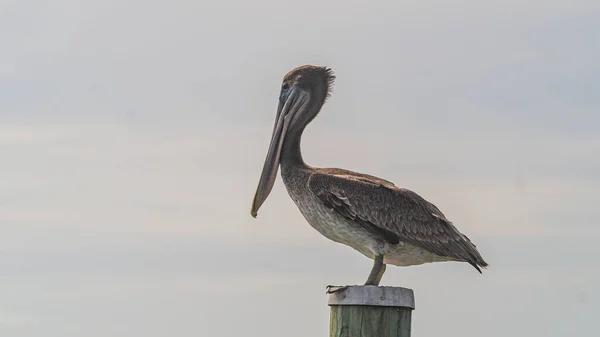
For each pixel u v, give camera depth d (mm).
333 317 10109
